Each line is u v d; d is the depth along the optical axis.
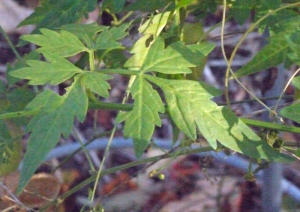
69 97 0.53
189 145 0.62
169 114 0.55
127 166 0.66
